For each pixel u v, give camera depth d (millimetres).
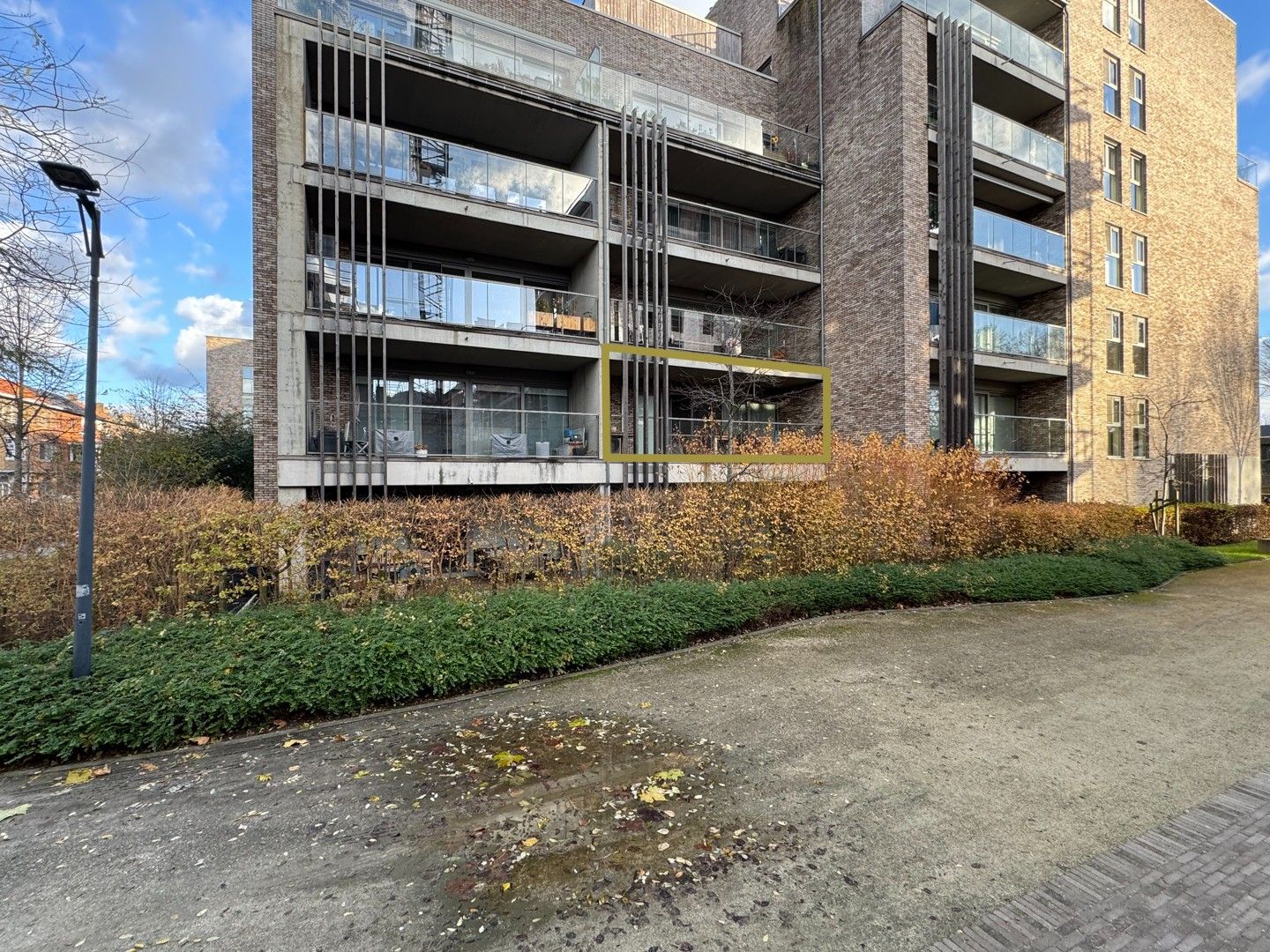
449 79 11250
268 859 2887
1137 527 13711
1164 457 15789
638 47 15055
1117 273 16516
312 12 10500
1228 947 2291
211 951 2299
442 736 4316
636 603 6512
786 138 16078
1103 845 2951
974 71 14336
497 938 2355
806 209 15523
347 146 10406
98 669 4434
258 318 10391
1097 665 5910
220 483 13656
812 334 15156
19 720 3869
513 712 4762
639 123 12836
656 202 12844
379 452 10352
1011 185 14773
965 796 3426
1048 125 15930
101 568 5602
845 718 4574
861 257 13820
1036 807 3314
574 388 13422
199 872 2797
